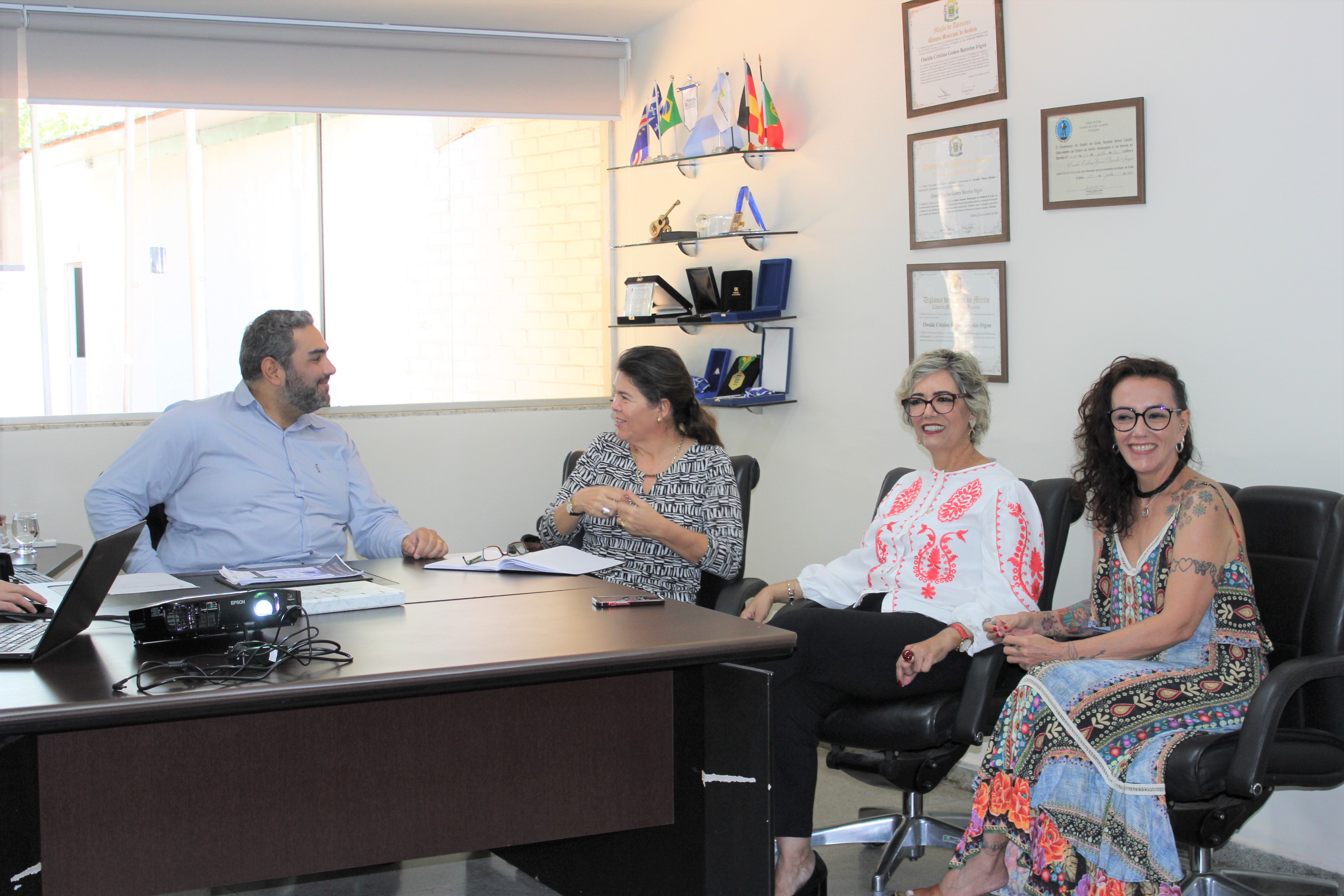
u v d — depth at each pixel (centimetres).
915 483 261
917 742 224
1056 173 290
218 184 461
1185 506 215
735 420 427
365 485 294
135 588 215
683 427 289
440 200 493
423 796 175
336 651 159
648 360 282
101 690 141
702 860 188
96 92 410
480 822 179
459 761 177
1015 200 304
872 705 231
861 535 368
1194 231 262
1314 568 207
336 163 477
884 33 342
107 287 443
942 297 328
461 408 454
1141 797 190
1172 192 266
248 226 468
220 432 275
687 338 453
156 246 453
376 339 489
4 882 142
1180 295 266
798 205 385
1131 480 227
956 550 243
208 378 468
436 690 151
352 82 440
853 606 261
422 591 215
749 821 179
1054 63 291
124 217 445
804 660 231
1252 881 239
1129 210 276
